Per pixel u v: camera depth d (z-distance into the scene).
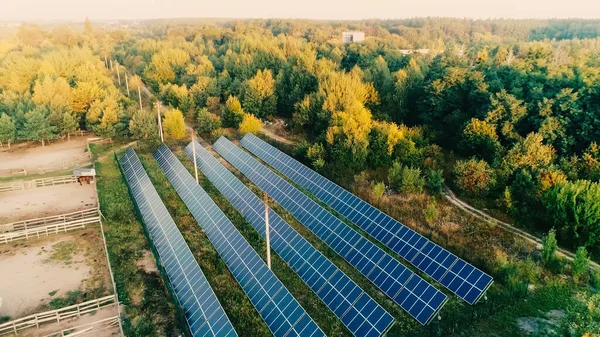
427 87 77.19
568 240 43.75
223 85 107.75
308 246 40.06
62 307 35.75
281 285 34.00
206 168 64.38
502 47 116.94
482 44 190.50
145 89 129.50
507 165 53.66
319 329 29.59
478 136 62.94
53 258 42.88
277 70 115.38
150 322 34.00
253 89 93.50
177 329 33.50
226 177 58.59
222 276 40.03
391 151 62.44
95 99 89.12
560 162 53.38
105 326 33.66
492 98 65.50
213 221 46.25
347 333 32.88
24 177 64.88
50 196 57.91
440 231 47.31
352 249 41.34
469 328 32.69
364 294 33.00
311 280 37.09
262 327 33.75
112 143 81.12
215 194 57.72
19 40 193.75
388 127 66.56
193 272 36.38
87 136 85.88
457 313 34.41
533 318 33.53
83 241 46.06
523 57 97.31
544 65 78.38
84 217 51.44
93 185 61.38
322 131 73.56
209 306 32.47
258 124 83.19
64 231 47.81
